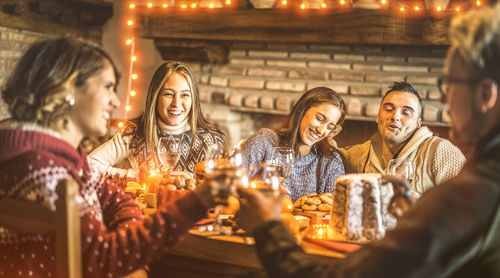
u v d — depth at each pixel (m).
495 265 0.77
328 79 3.69
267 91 3.87
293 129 2.15
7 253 1.10
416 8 3.36
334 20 3.45
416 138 2.11
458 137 0.85
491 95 0.79
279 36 3.60
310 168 2.19
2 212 1.07
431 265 0.73
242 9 3.68
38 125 1.14
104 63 1.19
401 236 0.76
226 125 4.00
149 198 1.64
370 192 1.28
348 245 1.25
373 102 3.58
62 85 1.12
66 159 1.15
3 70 4.57
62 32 4.88
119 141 2.27
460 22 0.82
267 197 1.10
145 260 1.10
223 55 3.98
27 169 1.05
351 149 2.31
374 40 3.36
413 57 3.51
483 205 0.75
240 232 1.38
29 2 4.57
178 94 2.25
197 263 1.36
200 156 2.32
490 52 0.78
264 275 1.22
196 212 1.12
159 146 1.85
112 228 1.33
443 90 0.87
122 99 4.95
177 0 4.19
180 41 3.96
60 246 1.01
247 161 2.13
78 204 1.06
